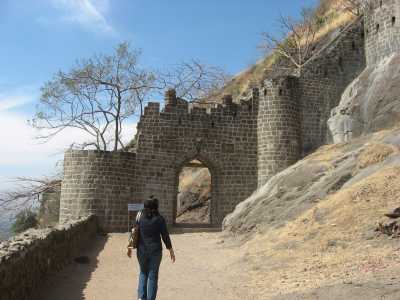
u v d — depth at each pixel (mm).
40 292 11320
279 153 31266
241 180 31828
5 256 8555
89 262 16812
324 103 33156
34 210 42875
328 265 12797
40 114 37031
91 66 36688
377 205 16203
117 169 29750
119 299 11195
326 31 53656
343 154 24781
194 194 43750
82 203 28906
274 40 54094
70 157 29688
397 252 12430
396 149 21062
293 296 9992
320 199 20391
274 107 31906
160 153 31078
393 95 28484
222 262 16938
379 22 31578
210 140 31891
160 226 9547
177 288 12508
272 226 20656
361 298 8812
